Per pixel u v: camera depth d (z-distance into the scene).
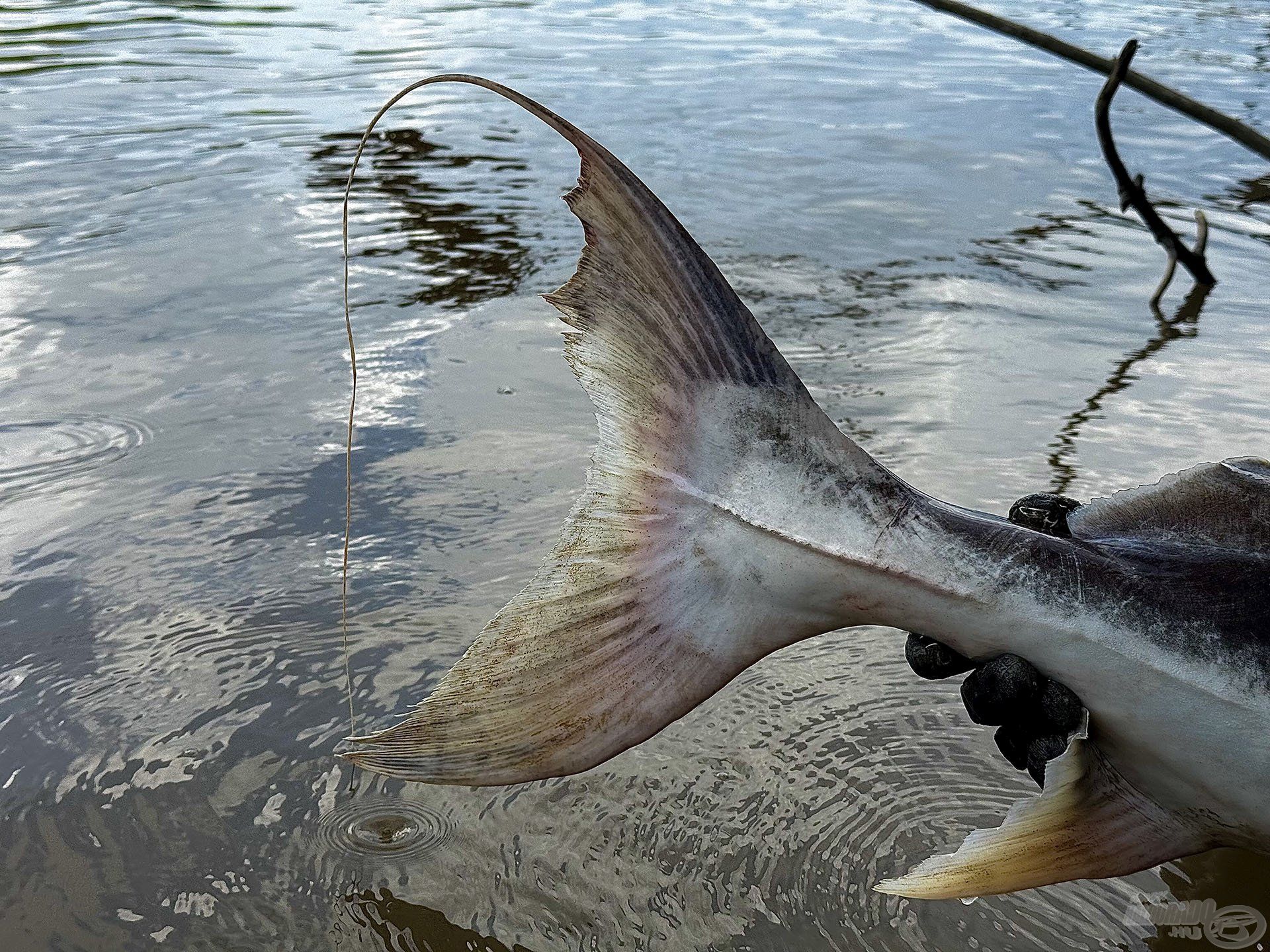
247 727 0.69
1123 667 0.51
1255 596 0.51
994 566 0.52
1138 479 1.00
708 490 0.52
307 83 2.56
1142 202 1.45
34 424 1.06
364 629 0.77
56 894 0.57
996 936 0.57
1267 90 2.65
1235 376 1.23
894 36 3.38
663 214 0.50
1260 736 0.50
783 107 2.46
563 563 0.51
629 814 0.63
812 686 0.74
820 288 1.45
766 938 0.56
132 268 1.47
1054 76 2.83
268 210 1.72
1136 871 0.54
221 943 0.55
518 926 0.56
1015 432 1.08
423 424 1.07
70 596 0.80
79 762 0.66
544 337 1.27
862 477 0.52
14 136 2.09
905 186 1.92
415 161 2.00
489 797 0.64
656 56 2.99
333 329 1.29
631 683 0.51
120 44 2.90
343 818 0.62
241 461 0.99
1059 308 1.42
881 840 0.62
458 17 3.45
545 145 2.11
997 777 0.66
